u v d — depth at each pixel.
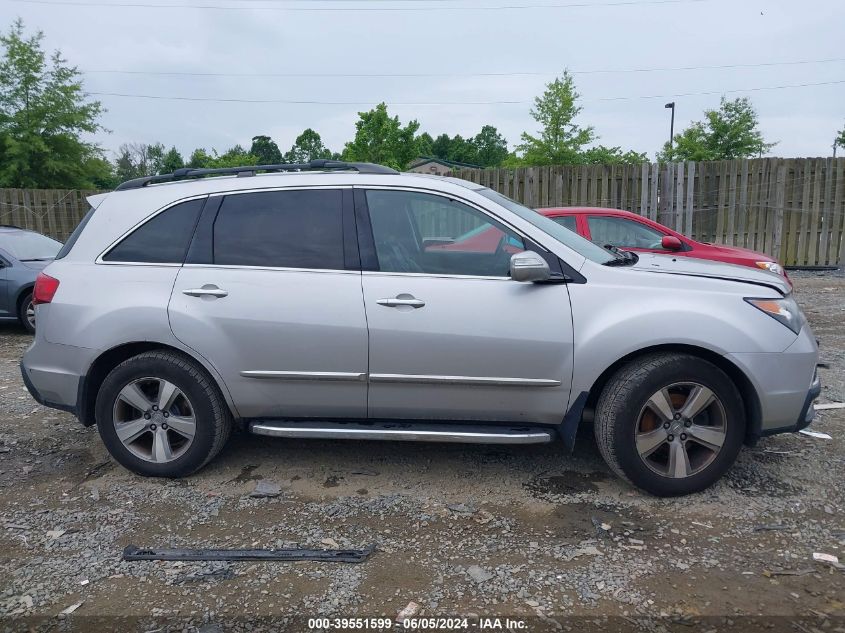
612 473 4.13
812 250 14.30
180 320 3.85
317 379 3.83
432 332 3.69
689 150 26.09
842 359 6.87
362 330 3.73
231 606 2.84
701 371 3.59
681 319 3.56
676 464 3.70
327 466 4.29
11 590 2.98
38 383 4.12
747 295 3.67
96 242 4.08
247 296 3.82
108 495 3.91
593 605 2.81
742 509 3.62
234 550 3.28
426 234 3.94
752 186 14.21
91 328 3.93
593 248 4.22
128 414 4.12
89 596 2.93
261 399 3.93
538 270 3.54
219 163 36.38
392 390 3.81
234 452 4.52
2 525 3.57
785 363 3.61
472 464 4.30
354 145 26.25
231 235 3.96
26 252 9.22
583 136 25.80
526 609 2.79
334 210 3.94
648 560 3.14
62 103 25.48
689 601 2.82
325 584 2.99
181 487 4.00
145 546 3.33
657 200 14.55
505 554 3.22
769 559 3.14
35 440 4.81
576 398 3.70
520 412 3.79
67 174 25.97
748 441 3.79
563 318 3.64
